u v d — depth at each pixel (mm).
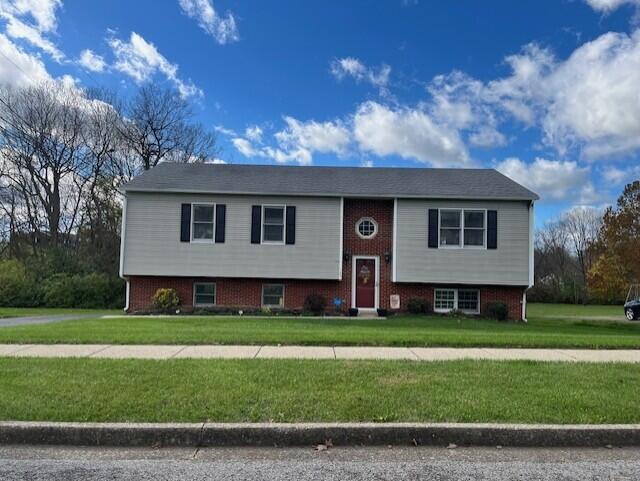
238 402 5387
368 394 5742
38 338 9555
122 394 5617
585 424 4895
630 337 11656
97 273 27031
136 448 4625
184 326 12492
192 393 5695
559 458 4457
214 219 19094
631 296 24453
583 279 52750
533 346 9617
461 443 4750
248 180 20031
